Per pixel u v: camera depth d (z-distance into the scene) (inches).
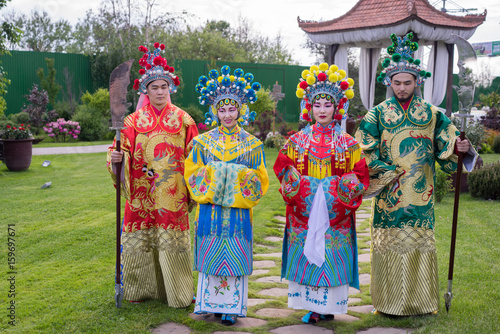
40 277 198.1
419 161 161.3
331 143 156.1
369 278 202.7
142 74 171.3
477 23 518.6
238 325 153.9
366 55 556.7
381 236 163.9
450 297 160.2
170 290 167.2
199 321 154.6
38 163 564.1
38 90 1041.5
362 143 165.6
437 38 508.4
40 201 352.5
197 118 995.3
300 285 157.6
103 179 458.0
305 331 149.0
